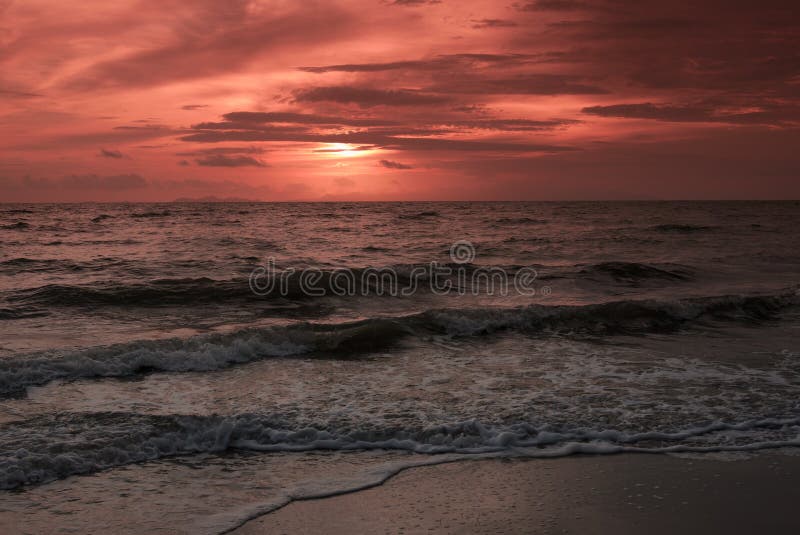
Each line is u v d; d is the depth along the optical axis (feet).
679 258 84.33
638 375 27.86
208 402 23.68
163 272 63.72
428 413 22.48
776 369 28.96
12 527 14.25
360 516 15.02
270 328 34.50
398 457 18.97
